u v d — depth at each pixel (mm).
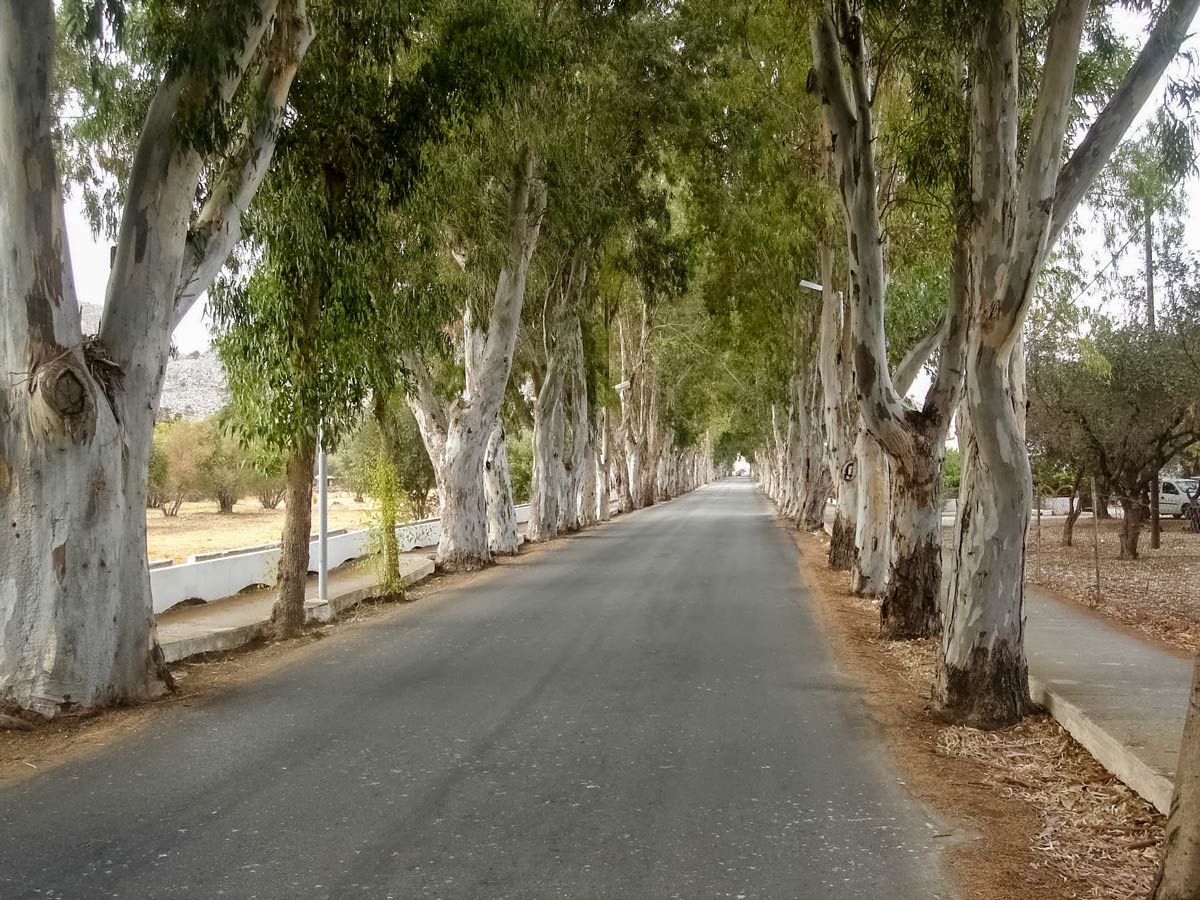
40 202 8852
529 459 56250
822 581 20688
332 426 14156
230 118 10562
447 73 13891
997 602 8742
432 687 10195
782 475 58719
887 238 18516
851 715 9008
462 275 22344
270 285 12938
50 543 8992
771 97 19656
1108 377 22859
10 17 8609
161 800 6488
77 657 8992
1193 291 20203
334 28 12469
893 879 5180
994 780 7055
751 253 25719
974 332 8719
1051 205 8336
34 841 5719
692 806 6387
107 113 12266
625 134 23969
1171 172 9867
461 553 23938
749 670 11117
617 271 33719
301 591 14086
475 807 6340
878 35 12141
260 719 8820
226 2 9367
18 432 8992
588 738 8109
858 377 13023
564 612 15984
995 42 8438
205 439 57344
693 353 51812
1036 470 28781
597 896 4934
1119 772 6926
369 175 13242
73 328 9117
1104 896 4973
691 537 34875
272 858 5438
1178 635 12734
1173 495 40219
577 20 19797
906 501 13336
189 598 16125
